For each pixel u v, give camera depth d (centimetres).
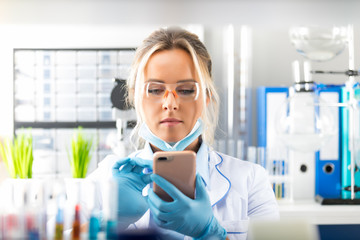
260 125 220
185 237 98
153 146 112
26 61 226
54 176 232
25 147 158
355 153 190
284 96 206
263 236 58
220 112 239
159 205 83
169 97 97
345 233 185
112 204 65
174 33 101
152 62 98
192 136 102
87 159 174
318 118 170
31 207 60
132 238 61
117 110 184
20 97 229
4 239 57
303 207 188
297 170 201
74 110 248
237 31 239
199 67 101
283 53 250
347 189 198
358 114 188
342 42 123
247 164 123
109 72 244
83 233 62
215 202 107
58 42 229
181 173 86
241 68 242
